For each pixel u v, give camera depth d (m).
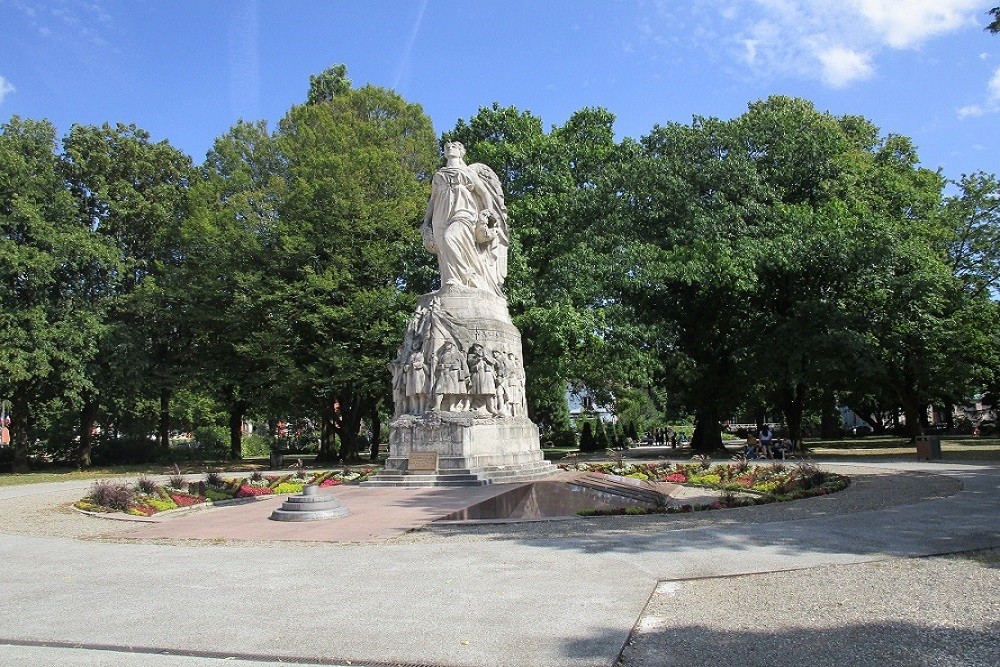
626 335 36.59
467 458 22.17
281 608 8.42
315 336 39.62
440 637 7.16
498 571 10.04
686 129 39.81
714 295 40.12
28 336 37.91
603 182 38.66
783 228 35.75
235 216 40.50
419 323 24.84
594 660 6.38
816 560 10.18
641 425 65.56
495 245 27.27
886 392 48.25
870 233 34.72
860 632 7.01
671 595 8.65
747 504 16.36
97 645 7.21
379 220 39.72
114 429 52.06
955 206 41.31
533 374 38.34
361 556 11.57
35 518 18.11
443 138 46.97
